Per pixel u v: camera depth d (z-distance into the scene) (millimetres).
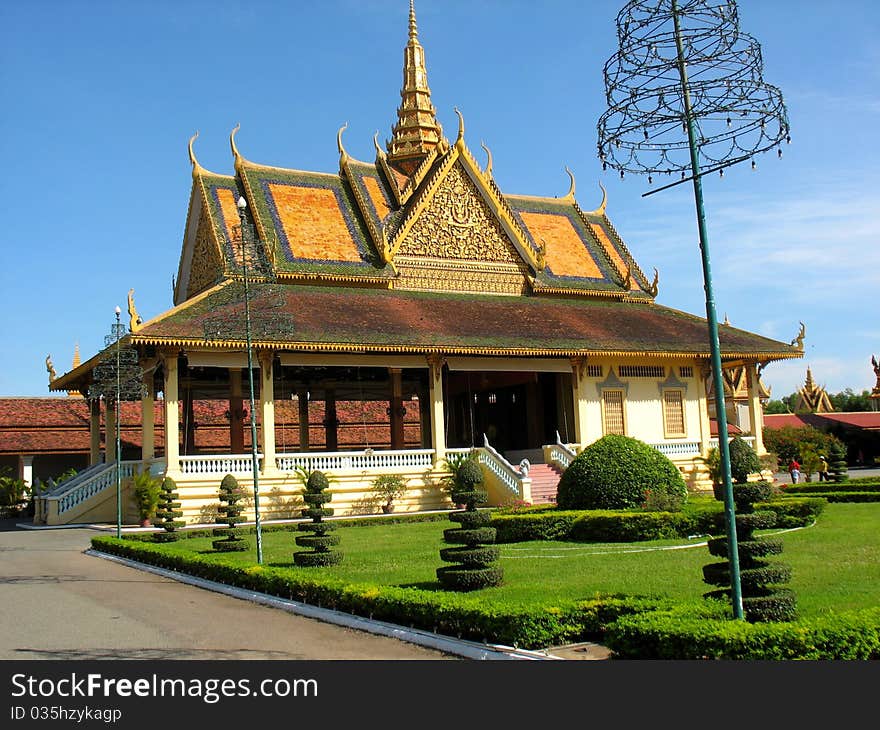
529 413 44188
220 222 39938
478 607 11578
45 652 11414
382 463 35000
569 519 23453
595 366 40656
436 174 43375
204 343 30719
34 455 43688
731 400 62812
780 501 24328
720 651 9164
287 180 43531
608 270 49531
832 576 15125
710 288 10680
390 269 41500
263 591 16031
